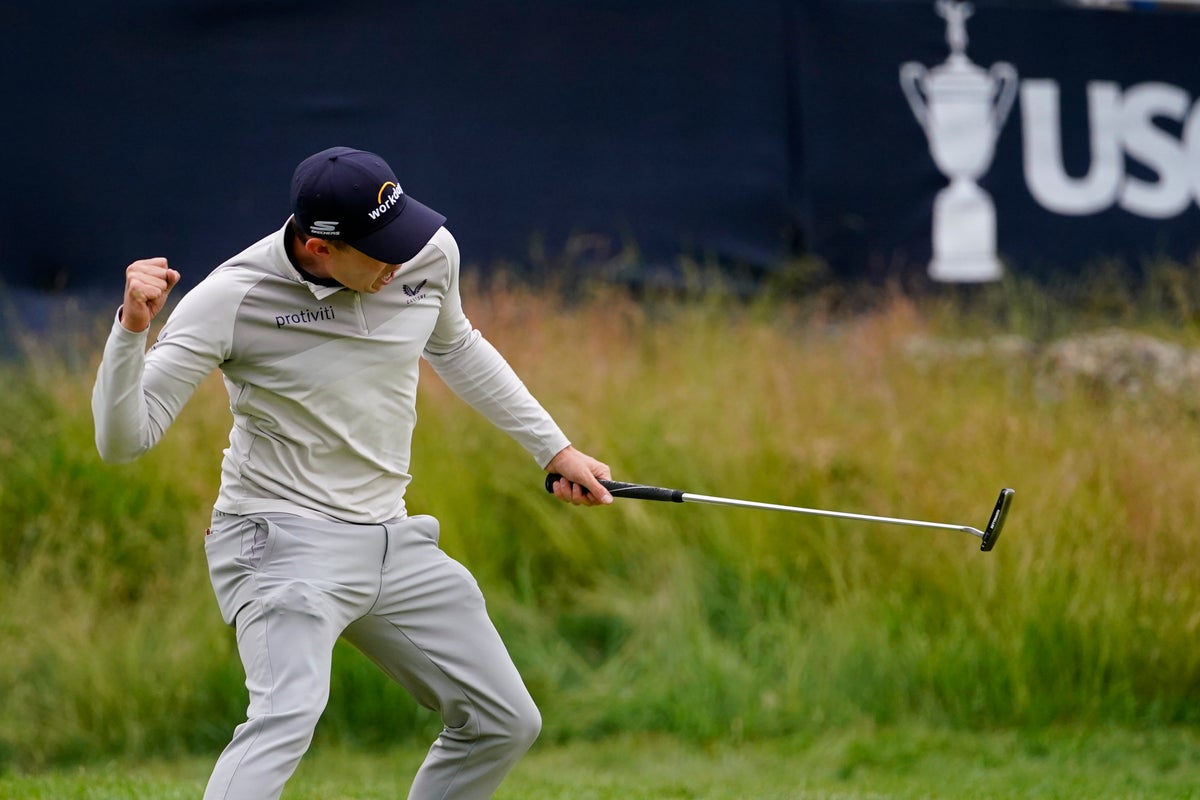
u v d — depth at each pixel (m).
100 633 22.05
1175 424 25.72
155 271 9.92
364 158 10.52
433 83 30.25
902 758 19.88
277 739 10.28
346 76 29.73
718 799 17.06
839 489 24.34
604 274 30.77
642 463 24.58
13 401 25.44
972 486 23.62
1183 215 34.59
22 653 21.58
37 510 23.83
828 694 21.94
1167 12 34.66
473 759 11.70
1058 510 23.12
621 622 23.36
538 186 30.81
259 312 10.67
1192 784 18.20
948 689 21.89
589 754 20.72
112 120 28.34
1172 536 22.80
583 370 26.27
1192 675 21.84
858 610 22.75
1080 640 21.97
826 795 17.30
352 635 11.59
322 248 10.44
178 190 28.73
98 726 20.97
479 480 24.58
